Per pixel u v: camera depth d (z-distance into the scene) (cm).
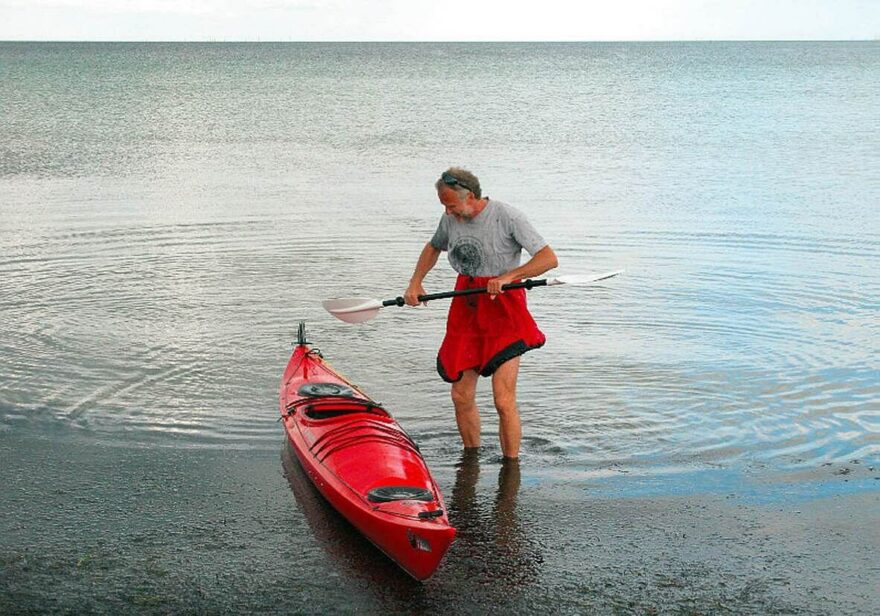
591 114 4069
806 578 494
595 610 461
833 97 5106
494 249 612
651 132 3262
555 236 1446
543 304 1058
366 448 572
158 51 17550
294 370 741
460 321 635
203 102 4741
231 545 523
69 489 591
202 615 451
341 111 4266
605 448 669
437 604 464
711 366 845
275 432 695
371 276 1186
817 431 698
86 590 472
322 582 484
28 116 3778
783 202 1777
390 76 7944
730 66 10488
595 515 566
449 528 459
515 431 641
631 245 1380
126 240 1391
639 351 888
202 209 1695
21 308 1009
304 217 1619
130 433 685
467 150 2752
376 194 1916
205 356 862
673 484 611
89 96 5038
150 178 2119
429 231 1494
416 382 807
